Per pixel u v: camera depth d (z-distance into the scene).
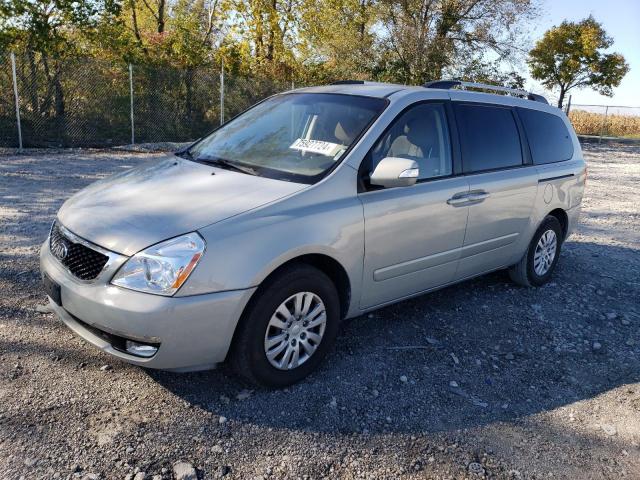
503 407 3.33
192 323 2.80
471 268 4.47
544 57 32.88
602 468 2.86
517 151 4.82
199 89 16.72
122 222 2.99
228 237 2.89
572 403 3.45
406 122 3.89
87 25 16.67
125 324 2.75
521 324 4.50
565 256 6.51
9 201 7.20
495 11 23.12
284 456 2.73
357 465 2.71
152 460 2.61
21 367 3.24
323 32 24.12
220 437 2.81
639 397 3.56
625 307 5.06
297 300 3.19
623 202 10.62
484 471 2.75
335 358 3.68
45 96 13.80
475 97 4.55
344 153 3.54
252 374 3.12
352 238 3.38
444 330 4.26
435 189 3.91
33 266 4.79
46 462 2.53
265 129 4.07
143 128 15.81
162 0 23.48
